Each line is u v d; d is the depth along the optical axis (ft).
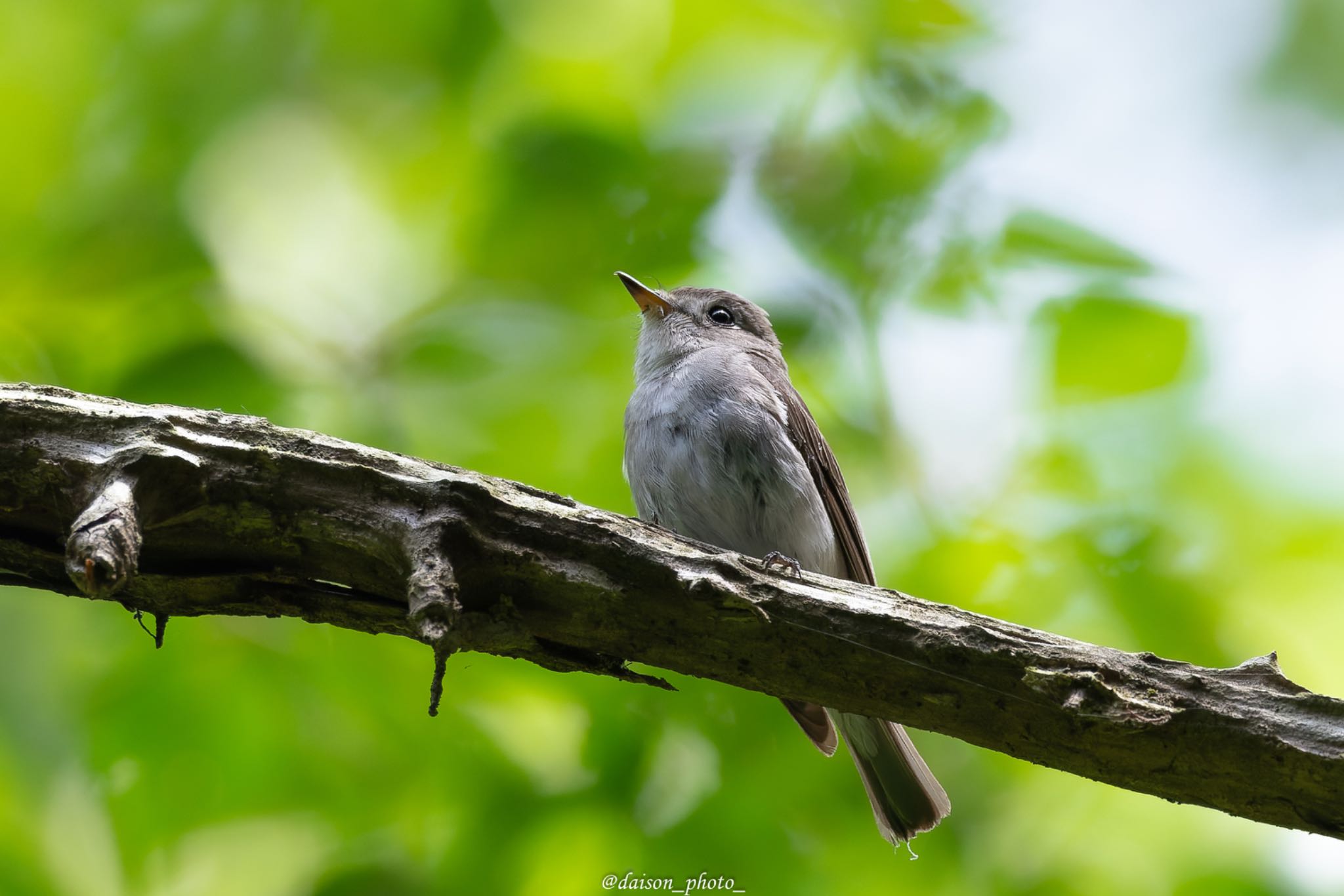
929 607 19.99
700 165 37.11
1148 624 32.24
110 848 31.45
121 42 37.60
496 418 33.83
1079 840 33.32
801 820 32.01
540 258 36.45
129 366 31.68
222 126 37.37
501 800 30.71
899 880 32.14
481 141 37.86
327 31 37.68
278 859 33.63
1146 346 34.78
